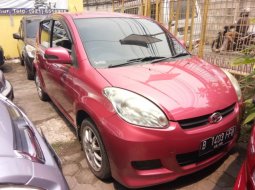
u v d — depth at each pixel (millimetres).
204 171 3068
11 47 10461
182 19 6020
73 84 3291
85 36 3484
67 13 4125
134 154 2434
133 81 2799
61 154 3570
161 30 4020
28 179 1596
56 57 3357
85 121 2996
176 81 2854
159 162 2506
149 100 2553
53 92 4367
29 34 8164
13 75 8055
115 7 8664
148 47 3611
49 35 4574
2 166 1579
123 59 3340
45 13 10797
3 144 1780
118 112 2527
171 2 6066
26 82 7184
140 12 7195
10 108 2479
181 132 2467
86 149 3141
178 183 2896
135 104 2520
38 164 1749
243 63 3564
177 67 3238
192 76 3016
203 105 2621
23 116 2496
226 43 4984
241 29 4793
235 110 2900
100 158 2883
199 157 2615
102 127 2598
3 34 10266
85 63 3199
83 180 3041
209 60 5348
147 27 3951
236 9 4863
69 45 3596
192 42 5734
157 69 3135
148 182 2537
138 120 2453
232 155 3332
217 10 5164
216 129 2623
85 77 3080
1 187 1496
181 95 2652
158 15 6488
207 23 5359
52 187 1689
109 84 2783
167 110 2496
